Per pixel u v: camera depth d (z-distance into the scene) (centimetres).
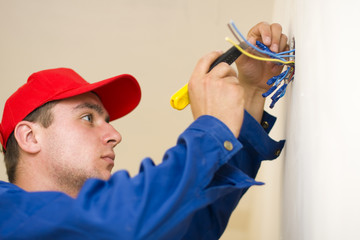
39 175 122
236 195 119
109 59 229
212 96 97
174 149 88
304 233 90
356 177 63
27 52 229
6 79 231
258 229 196
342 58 70
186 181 81
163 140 242
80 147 121
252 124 114
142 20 225
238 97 96
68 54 229
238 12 219
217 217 119
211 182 97
